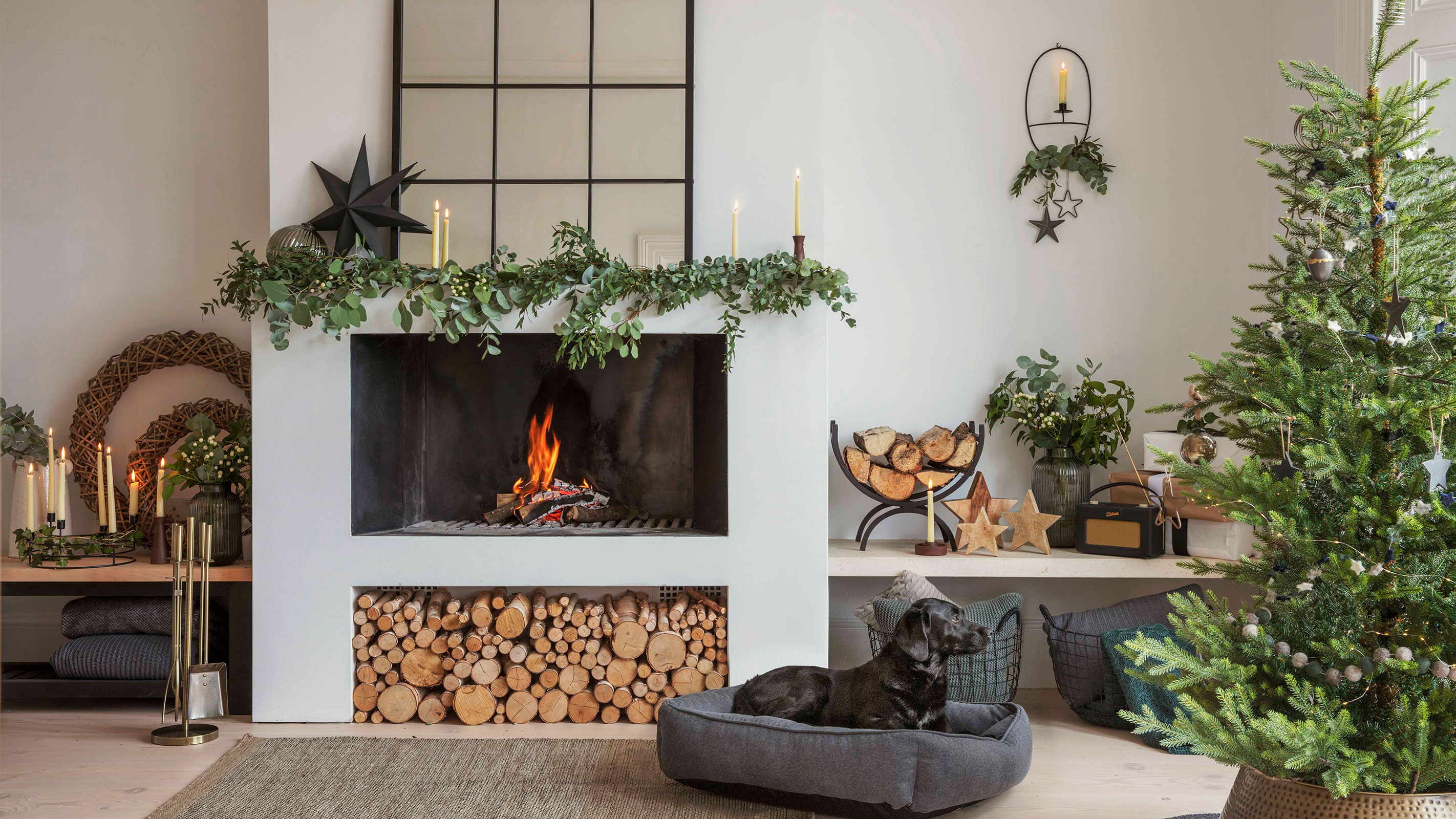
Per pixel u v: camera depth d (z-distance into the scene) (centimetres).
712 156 346
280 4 343
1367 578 194
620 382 382
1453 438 204
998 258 401
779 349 335
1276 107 386
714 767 264
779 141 345
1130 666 316
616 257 343
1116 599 396
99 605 348
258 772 286
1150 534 347
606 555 335
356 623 336
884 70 402
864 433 370
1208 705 221
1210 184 397
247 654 342
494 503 381
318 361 329
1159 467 363
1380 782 189
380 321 327
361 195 334
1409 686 199
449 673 336
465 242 346
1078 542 363
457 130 346
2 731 324
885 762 249
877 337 402
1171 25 397
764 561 335
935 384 401
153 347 381
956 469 365
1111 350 399
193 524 322
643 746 313
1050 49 399
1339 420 208
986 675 334
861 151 402
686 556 335
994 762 253
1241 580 229
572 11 347
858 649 399
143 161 389
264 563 331
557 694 337
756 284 329
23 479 372
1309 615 206
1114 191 399
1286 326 233
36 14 389
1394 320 207
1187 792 274
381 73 346
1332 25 348
